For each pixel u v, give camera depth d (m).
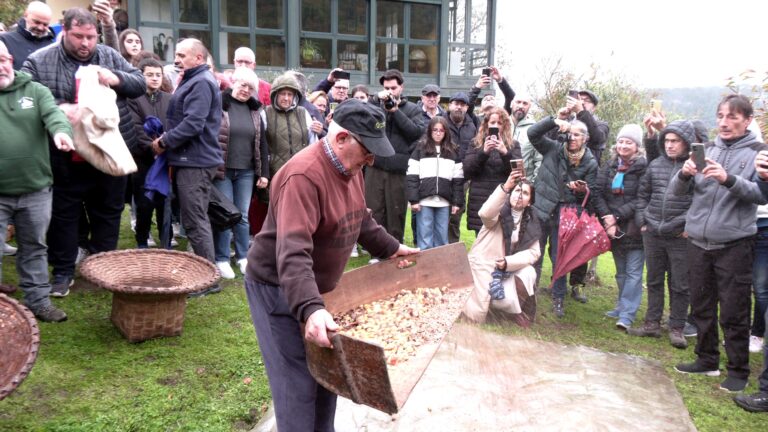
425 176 5.45
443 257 3.01
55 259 4.23
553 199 4.89
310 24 13.16
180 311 3.78
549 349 4.12
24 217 3.60
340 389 1.98
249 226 5.74
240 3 12.62
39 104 3.54
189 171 4.39
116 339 3.66
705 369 3.90
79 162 4.11
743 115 3.55
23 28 4.33
